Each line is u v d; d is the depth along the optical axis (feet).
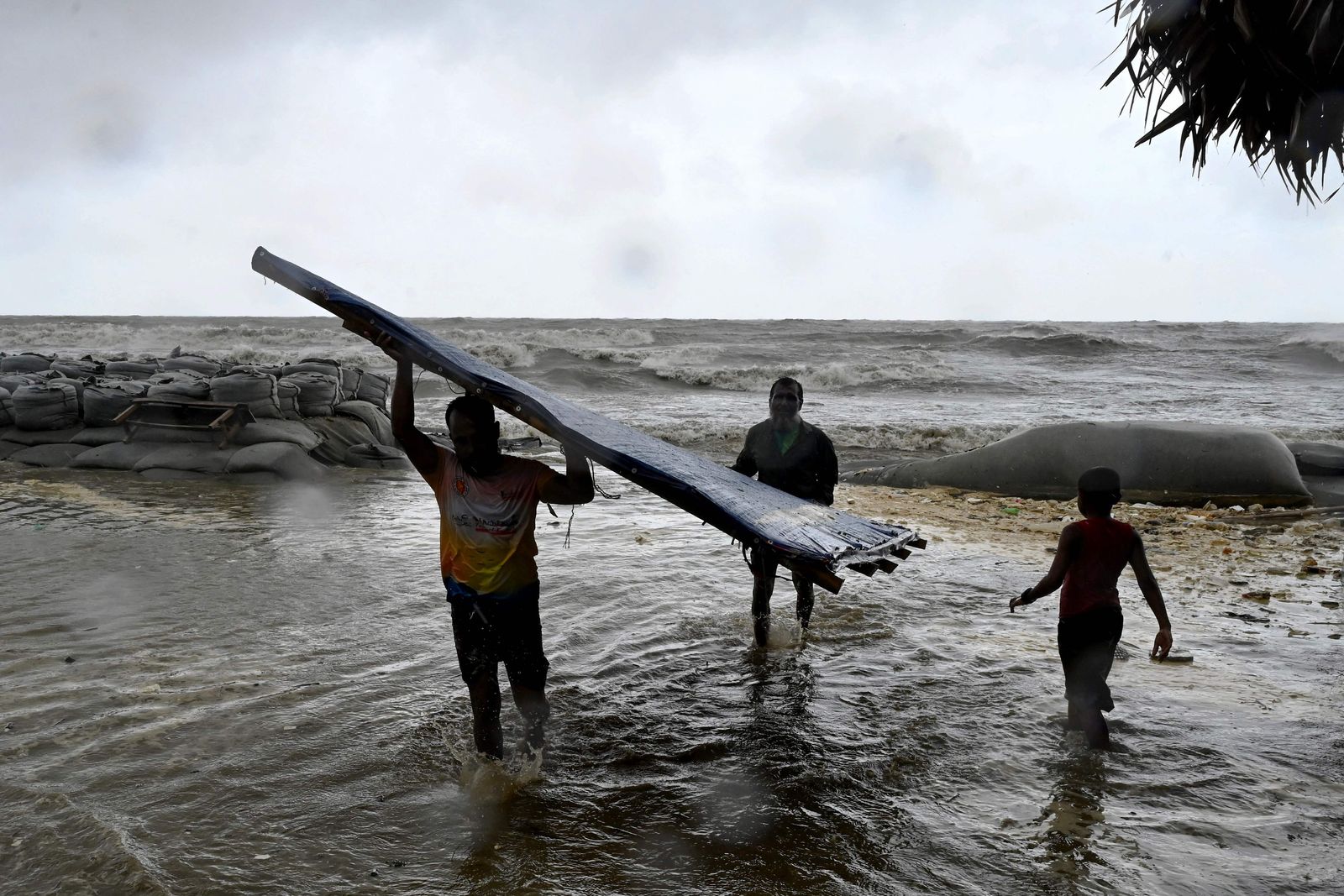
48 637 17.69
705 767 13.19
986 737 14.24
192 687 15.39
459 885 10.00
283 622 19.02
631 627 19.56
